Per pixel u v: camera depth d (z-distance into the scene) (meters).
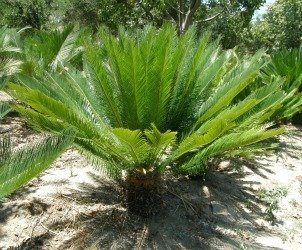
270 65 8.35
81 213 3.87
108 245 3.48
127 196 3.95
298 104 7.28
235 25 18.02
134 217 3.92
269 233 4.10
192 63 3.90
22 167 2.46
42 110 3.38
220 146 3.50
